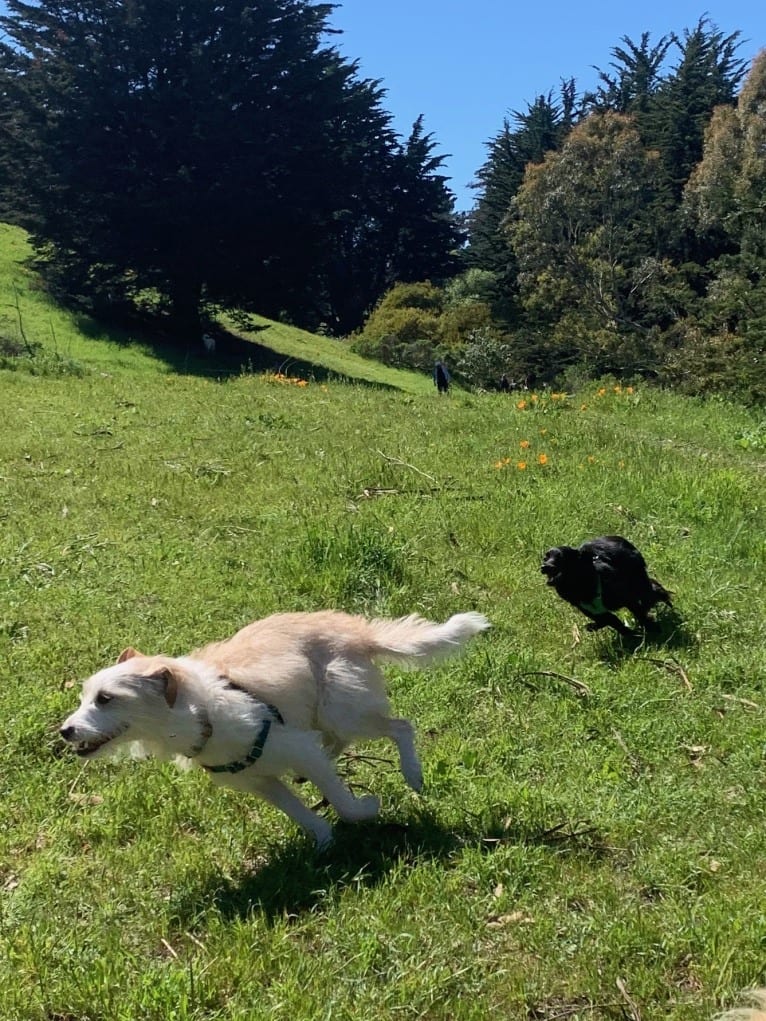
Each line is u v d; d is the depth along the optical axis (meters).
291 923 4.21
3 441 12.38
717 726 5.94
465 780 5.29
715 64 51.28
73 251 32.53
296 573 7.97
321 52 33.66
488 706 6.16
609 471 11.26
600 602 7.04
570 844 4.73
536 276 43.88
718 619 7.54
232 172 30.95
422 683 6.33
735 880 4.44
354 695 4.80
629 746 5.74
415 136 60.72
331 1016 3.59
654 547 9.04
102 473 10.98
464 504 9.94
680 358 32.56
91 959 3.95
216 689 4.42
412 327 45.88
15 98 30.88
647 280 41.25
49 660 6.51
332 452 12.05
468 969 3.86
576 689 6.38
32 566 8.10
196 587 7.78
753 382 25.92
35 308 31.42
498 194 54.25
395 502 10.00
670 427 15.45
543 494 10.27
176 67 31.30
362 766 5.46
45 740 5.61
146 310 34.66
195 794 5.14
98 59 30.14
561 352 39.94
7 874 4.60
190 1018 3.58
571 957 3.94
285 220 32.41
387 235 61.62
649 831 4.84
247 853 4.76
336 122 34.59
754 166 40.53
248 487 10.48
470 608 7.61
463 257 62.59
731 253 42.47
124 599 7.55
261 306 34.38
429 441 12.91
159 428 13.45
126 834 4.88
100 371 21.67
